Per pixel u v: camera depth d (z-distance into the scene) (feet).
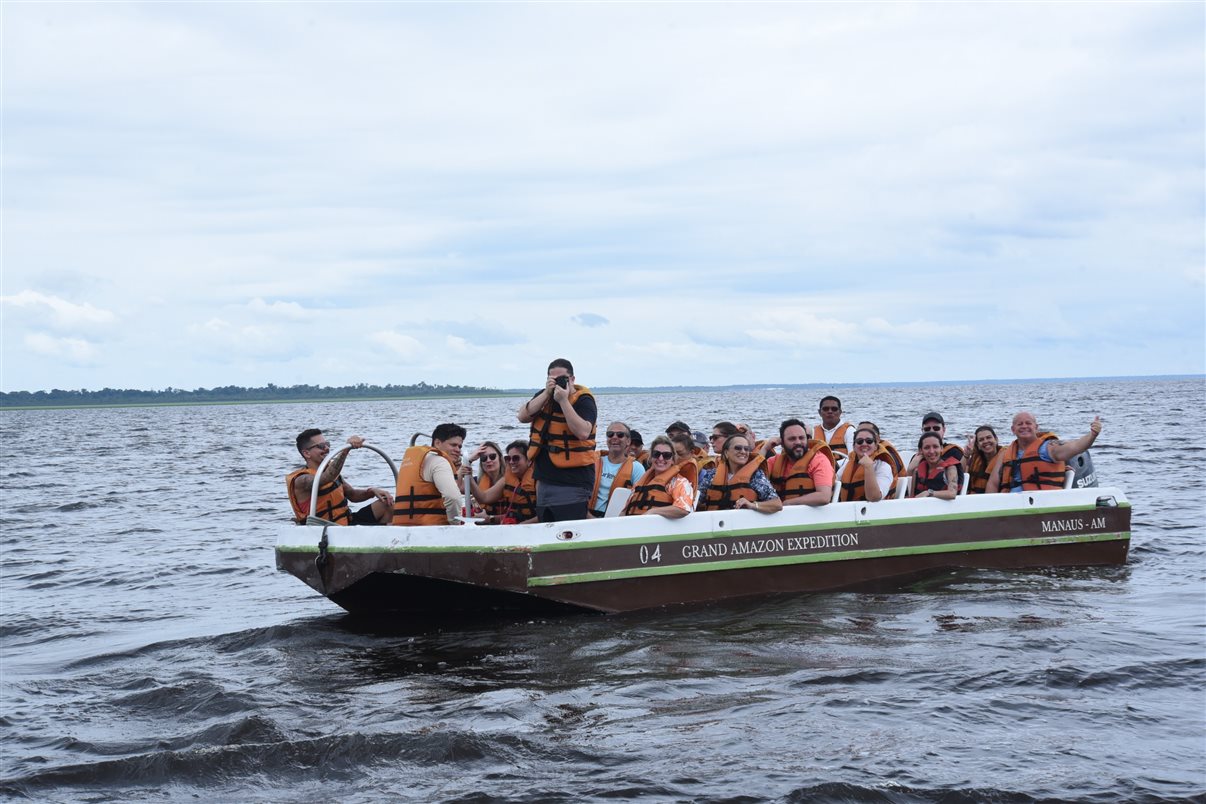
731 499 30.76
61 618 32.48
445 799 16.39
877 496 32.48
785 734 18.78
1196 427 131.34
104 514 62.80
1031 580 32.81
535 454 28.68
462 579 26.91
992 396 402.72
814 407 339.77
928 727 18.99
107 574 40.75
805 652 24.38
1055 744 18.04
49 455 138.92
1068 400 306.14
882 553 32.09
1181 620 27.22
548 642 25.79
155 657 26.76
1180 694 20.76
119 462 119.24
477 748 18.34
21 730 20.63
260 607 33.32
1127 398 322.75
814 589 31.09
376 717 20.48
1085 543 35.50
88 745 19.58
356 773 17.67
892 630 26.37
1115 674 21.99
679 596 29.12
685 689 21.71
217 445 163.73
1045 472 36.06
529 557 26.99
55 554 46.52
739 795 16.14
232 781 17.60
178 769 18.04
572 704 20.92
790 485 32.07
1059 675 21.95
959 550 33.47
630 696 21.34
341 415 411.13
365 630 28.37
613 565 28.09
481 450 32.22
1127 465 75.97
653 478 29.58
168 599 35.37
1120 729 18.76
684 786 16.56
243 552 45.75
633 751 18.16
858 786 16.25
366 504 35.65
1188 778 16.46
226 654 26.63
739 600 29.84
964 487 35.53
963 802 15.83
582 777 17.08
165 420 381.60
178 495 74.95
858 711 19.95
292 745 18.74
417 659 25.02
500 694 21.71
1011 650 24.18
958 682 21.67
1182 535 42.45
